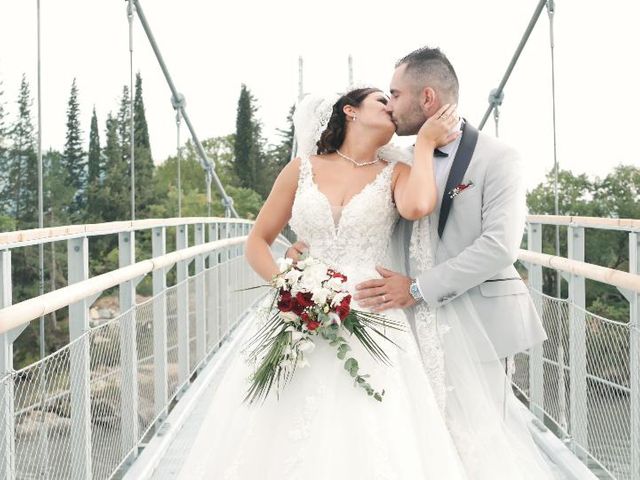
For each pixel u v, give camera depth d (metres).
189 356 4.60
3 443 1.83
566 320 3.10
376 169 2.43
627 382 2.43
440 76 2.39
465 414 2.30
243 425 2.17
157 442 3.54
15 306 1.91
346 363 2.10
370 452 1.99
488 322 2.38
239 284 7.77
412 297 2.31
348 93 2.44
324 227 2.37
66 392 2.27
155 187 28.88
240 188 59.84
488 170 2.37
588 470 2.93
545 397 3.40
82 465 2.42
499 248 2.26
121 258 3.36
